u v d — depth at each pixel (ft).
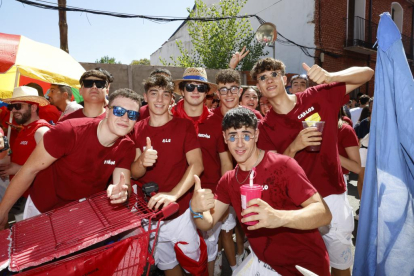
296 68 47.88
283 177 6.16
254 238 6.75
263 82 8.63
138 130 9.66
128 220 6.12
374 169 6.00
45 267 5.24
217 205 7.23
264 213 5.17
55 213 6.97
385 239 5.76
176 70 37.19
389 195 5.73
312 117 8.55
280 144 9.06
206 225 6.89
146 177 9.50
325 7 45.68
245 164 6.61
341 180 8.91
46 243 5.59
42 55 17.99
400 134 5.62
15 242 5.77
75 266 5.41
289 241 6.44
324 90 8.70
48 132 7.27
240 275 7.23
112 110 7.16
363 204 6.11
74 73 19.01
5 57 15.98
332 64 47.19
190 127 9.55
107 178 8.08
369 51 50.03
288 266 6.56
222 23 45.60
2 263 5.13
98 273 5.65
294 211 5.46
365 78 8.09
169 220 9.24
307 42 46.06
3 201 7.20
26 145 11.02
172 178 9.43
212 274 10.75
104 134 7.41
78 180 7.77
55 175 8.04
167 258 9.80
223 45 45.32
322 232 8.90
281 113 8.95
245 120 6.22
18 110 10.85
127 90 7.31
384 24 5.75
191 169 9.05
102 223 6.12
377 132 5.88
